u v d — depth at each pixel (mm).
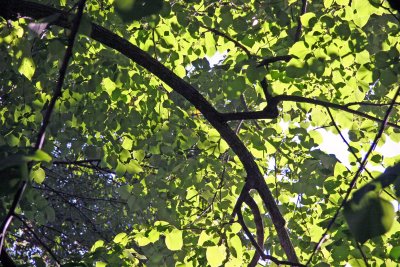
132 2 1533
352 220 1283
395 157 6664
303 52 5840
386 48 6805
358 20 6344
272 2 6871
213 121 6371
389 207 1278
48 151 7348
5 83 8086
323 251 6551
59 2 7465
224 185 7922
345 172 6727
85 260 5695
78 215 12891
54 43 2777
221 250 5977
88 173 11633
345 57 6316
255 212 6531
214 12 7055
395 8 1607
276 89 7059
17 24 6262
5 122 7863
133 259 6258
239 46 7000
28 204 6734
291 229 7730
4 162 1411
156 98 7633
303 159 8156
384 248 5730
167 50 7188
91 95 7824
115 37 6008
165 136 7457
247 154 6441
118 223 12734
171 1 7281
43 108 7336
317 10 7105
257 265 6758
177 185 8023
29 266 2645
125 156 7598
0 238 1791
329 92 7457
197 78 8180
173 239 6180
